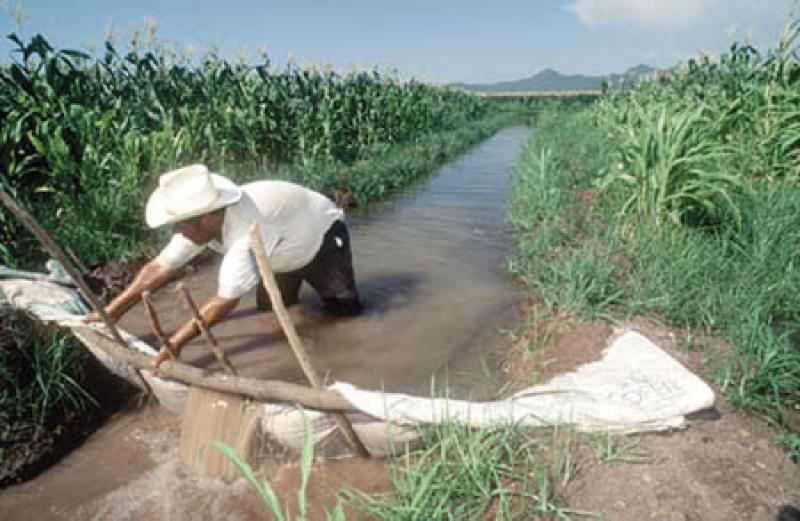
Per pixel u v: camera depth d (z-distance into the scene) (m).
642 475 1.91
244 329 3.36
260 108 7.45
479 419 2.12
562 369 2.64
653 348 2.61
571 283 3.38
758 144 5.14
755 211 4.00
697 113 4.03
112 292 3.76
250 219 2.54
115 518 1.98
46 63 4.99
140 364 2.33
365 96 10.48
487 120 22.34
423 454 2.09
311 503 2.03
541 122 18.75
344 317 3.51
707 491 1.82
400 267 4.44
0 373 2.34
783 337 2.56
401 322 3.46
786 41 5.93
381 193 7.29
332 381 2.83
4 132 4.19
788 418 2.22
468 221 5.96
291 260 2.90
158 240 4.57
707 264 3.45
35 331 2.57
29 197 4.59
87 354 2.67
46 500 2.07
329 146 8.34
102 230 4.36
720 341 2.81
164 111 6.18
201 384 2.21
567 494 1.87
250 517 1.97
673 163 4.01
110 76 6.30
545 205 5.50
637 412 2.12
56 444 2.33
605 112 11.94
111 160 4.85
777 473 1.92
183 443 2.27
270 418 2.13
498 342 3.21
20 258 3.81
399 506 1.80
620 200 5.09
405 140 12.22
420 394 2.72
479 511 1.81
